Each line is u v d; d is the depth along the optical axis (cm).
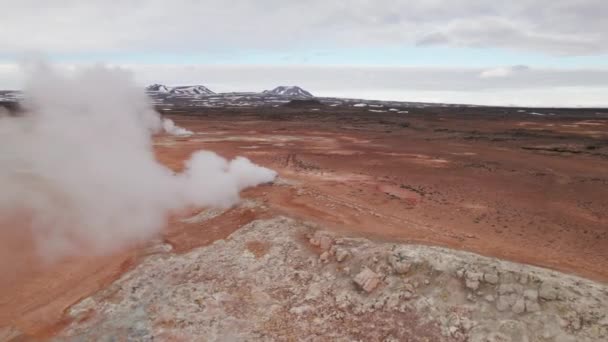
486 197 2066
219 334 964
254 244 1379
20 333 977
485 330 887
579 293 918
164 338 951
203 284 1175
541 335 848
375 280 1072
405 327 943
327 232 1390
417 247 1178
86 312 1051
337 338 943
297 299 1091
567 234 1547
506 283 966
